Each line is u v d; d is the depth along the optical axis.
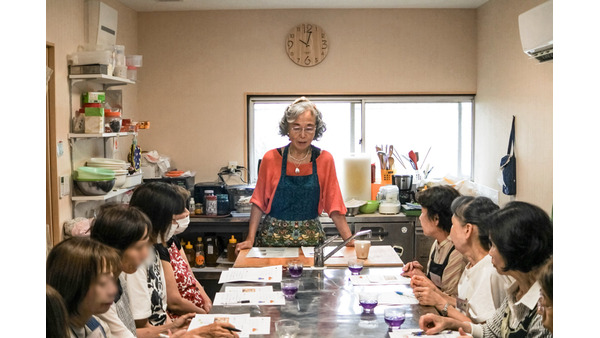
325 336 2.44
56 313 1.61
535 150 4.64
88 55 4.41
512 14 5.02
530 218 2.08
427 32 5.93
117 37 5.39
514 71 5.01
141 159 5.68
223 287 3.18
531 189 4.74
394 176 5.78
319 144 6.19
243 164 6.04
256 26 5.92
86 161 4.75
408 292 3.06
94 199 4.46
